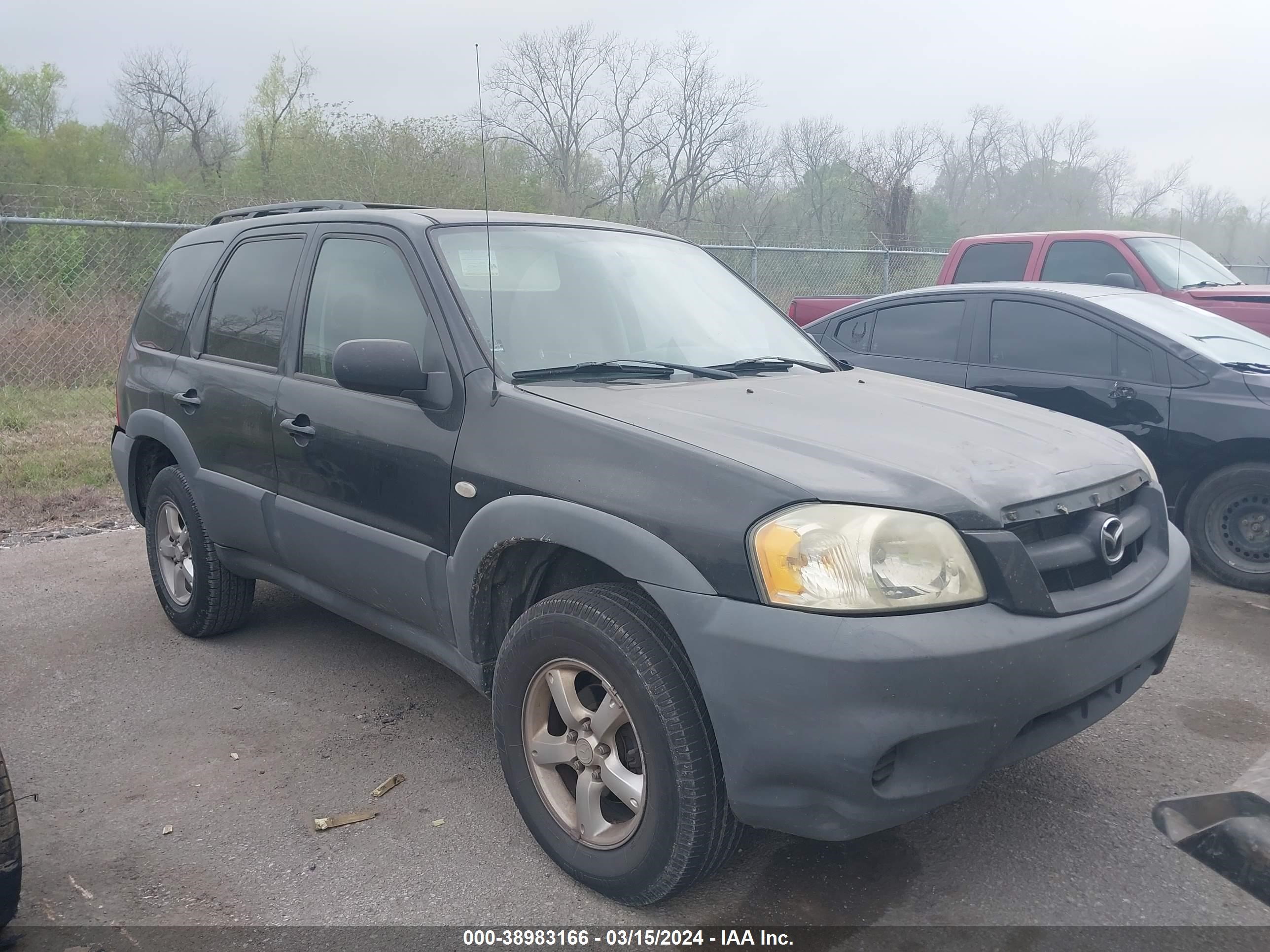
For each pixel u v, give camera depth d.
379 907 2.74
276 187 20.42
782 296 16.66
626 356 3.48
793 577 2.33
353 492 3.48
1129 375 5.61
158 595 4.94
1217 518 5.39
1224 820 1.85
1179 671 4.30
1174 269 8.56
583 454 2.75
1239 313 7.74
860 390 3.43
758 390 3.26
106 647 4.64
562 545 2.77
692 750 2.47
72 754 3.63
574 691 2.79
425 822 3.17
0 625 4.93
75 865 2.95
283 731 3.80
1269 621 4.89
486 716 3.93
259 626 4.92
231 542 4.24
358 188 17.47
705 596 2.42
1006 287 6.31
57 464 7.94
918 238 21.91
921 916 2.67
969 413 3.20
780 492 2.41
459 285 3.34
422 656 4.54
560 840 2.83
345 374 3.08
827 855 2.96
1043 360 5.95
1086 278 8.86
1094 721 2.67
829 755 2.29
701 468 2.54
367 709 3.99
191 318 4.56
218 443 4.20
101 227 10.96
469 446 3.04
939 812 3.18
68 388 10.95
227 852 3.01
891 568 2.33
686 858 2.52
